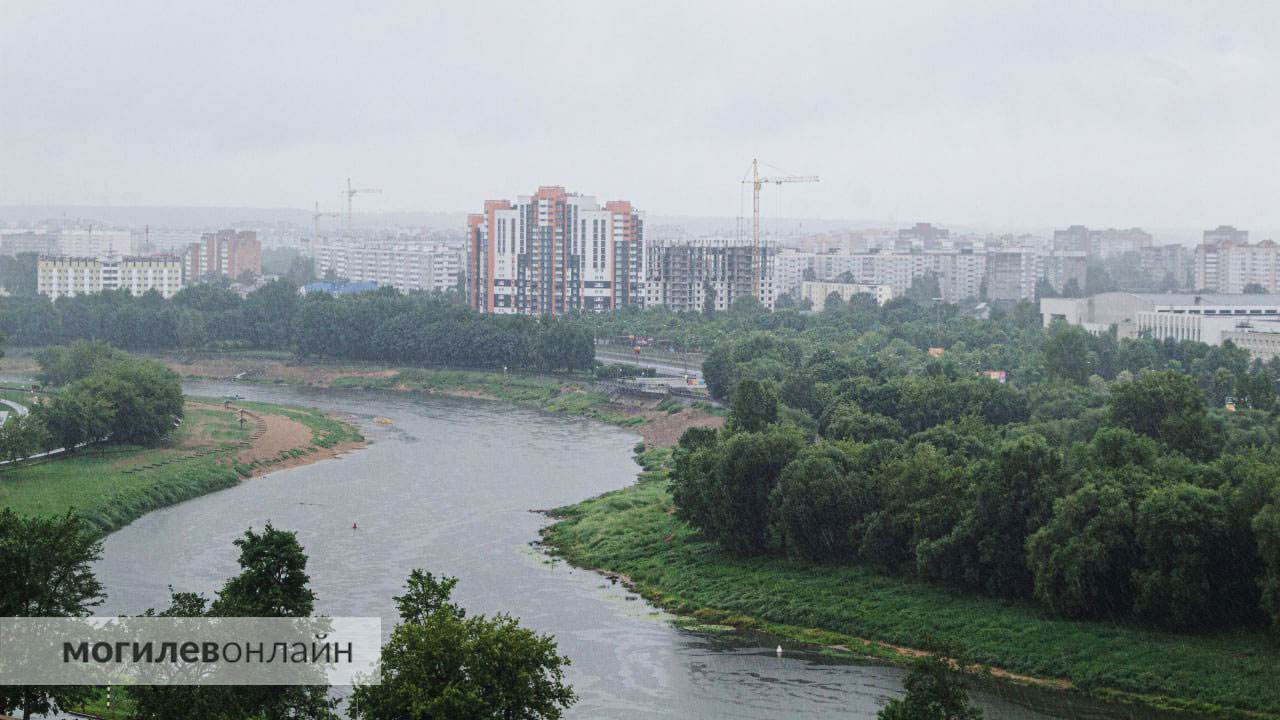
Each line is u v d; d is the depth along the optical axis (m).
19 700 164.38
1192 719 197.50
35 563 169.00
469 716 146.38
